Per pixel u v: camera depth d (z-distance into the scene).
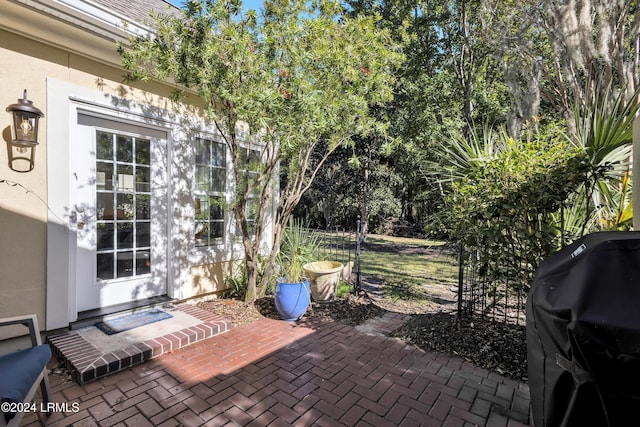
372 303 4.95
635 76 4.64
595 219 3.37
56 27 3.17
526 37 6.10
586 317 1.16
